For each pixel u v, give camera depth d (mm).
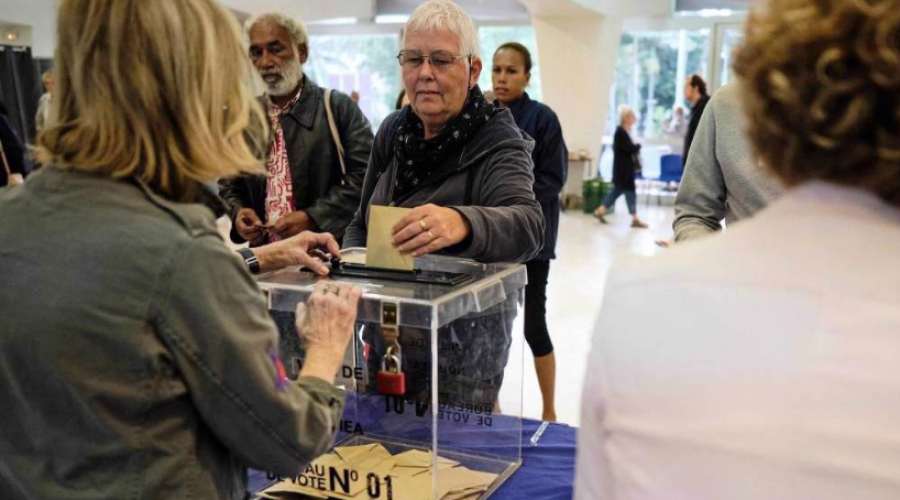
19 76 8227
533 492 1337
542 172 2926
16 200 880
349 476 1232
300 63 2488
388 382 1207
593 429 671
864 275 574
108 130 840
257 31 2379
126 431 828
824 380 555
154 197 857
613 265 701
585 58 9602
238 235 2395
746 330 587
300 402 916
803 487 551
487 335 1312
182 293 815
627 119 8586
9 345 825
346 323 1077
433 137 1704
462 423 1279
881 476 532
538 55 9758
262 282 1264
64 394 817
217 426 865
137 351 812
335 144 2479
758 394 571
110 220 833
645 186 10797
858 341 556
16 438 864
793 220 616
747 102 646
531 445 1521
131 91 828
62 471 850
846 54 565
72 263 822
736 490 568
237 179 2467
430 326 1126
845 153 580
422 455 1225
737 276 609
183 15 847
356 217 1955
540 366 2957
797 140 602
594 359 671
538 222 1565
